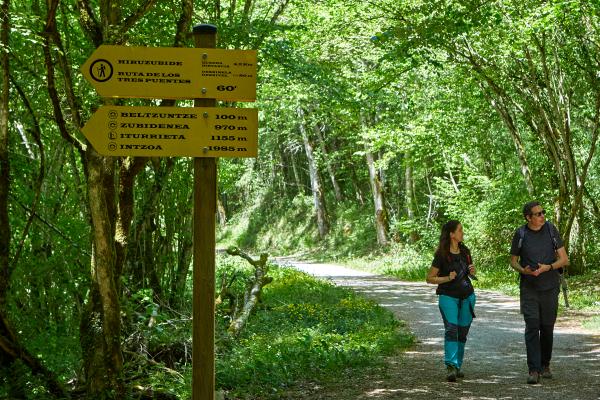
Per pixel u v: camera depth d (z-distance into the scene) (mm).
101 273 5977
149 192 11305
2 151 6516
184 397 6871
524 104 21281
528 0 17406
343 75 19000
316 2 18375
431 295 19047
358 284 23156
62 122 6328
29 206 8648
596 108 19703
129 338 7980
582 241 21281
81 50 8945
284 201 50531
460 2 14617
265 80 15359
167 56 4867
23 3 8180
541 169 23156
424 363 8867
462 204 25984
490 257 24969
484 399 6758
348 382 7676
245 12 11961
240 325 11523
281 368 8078
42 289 9188
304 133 43062
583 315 14141
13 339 6422
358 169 43125
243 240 50500
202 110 4844
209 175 4883
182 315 10438
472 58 19688
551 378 7766
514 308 15609
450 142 23984
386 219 37438
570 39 18984
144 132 4832
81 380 7090
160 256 12023
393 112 25234
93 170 5879
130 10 8430
